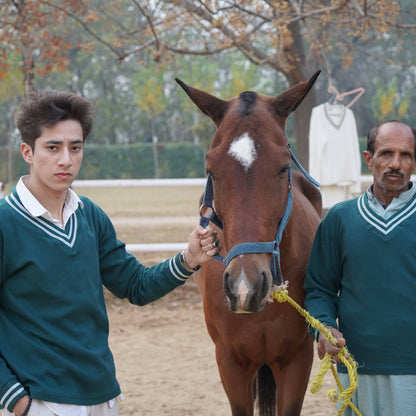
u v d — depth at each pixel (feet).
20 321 6.22
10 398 5.90
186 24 21.89
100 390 6.41
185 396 13.50
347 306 7.45
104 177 120.88
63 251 6.29
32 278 6.15
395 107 123.65
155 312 20.77
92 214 7.05
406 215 7.16
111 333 18.52
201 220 7.18
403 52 103.96
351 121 19.40
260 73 111.65
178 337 17.99
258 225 6.53
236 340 8.59
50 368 6.10
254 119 6.97
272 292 7.00
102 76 143.95
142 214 49.03
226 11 21.18
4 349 6.15
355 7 19.66
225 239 6.95
